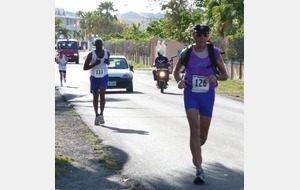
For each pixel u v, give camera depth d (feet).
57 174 37.09
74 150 45.73
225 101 92.48
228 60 146.61
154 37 236.22
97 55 60.13
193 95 36.35
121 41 326.24
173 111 75.25
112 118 66.74
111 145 48.26
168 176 37.37
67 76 158.71
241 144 48.83
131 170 38.99
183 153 45.09
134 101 89.40
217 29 163.12
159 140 51.19
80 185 34.96
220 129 58.44
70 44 250.57
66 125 59.88
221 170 38.99
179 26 217.97
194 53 36.32
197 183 35.35
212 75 36.24
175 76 36.83
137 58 273.95
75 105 81.00
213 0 168.45
